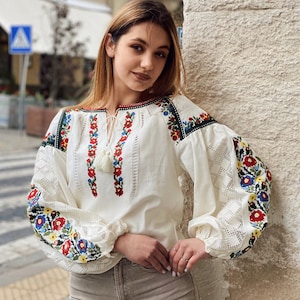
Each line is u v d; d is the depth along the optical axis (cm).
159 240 162
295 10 175
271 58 180
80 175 166
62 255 163
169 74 174
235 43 186
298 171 180
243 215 158
